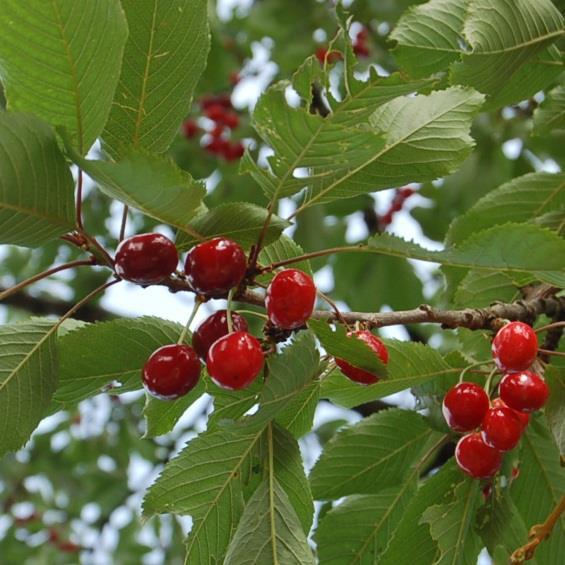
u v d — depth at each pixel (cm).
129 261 56
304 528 61
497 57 67
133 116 59
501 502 65
